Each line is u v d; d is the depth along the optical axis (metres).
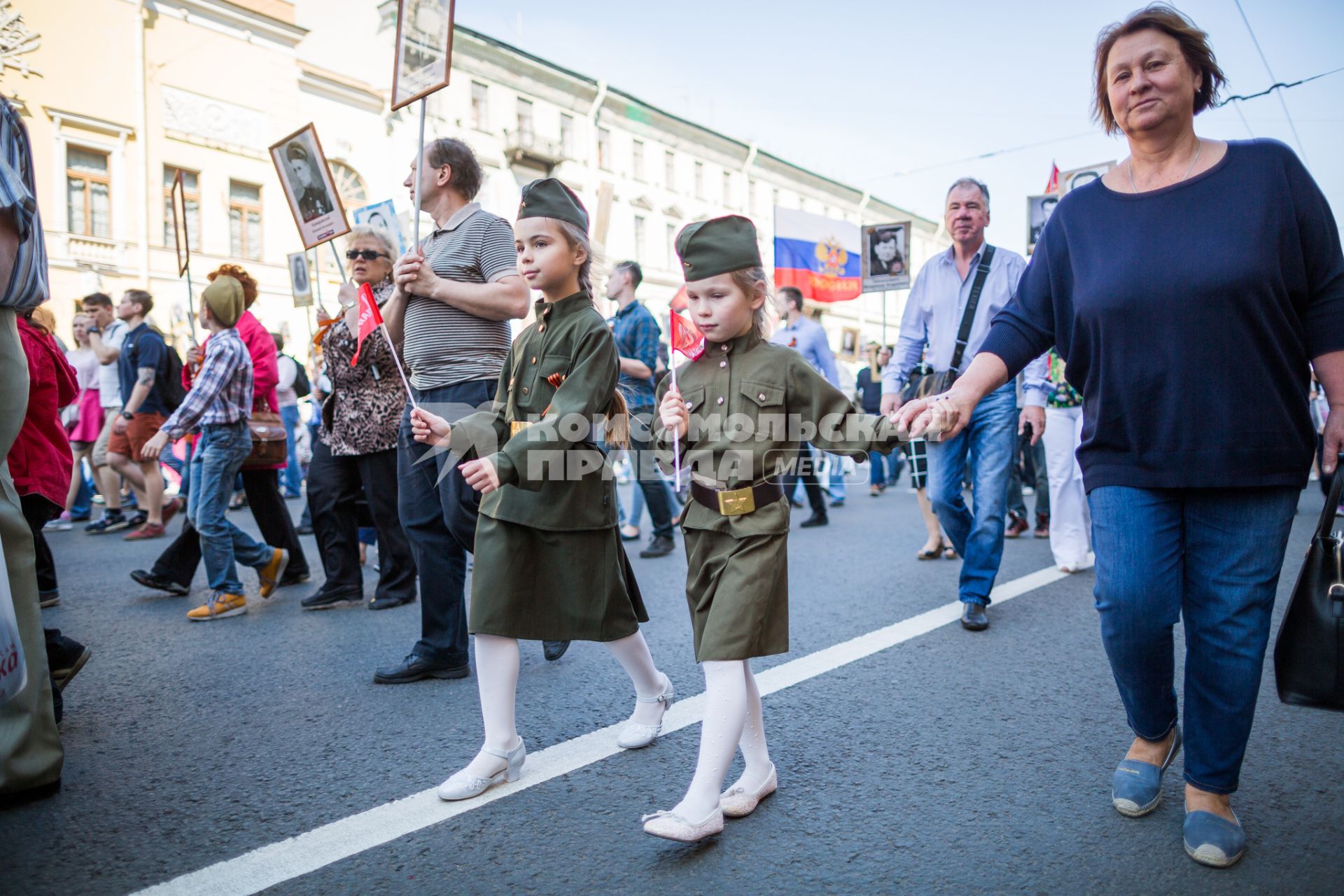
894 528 7.57
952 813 2.19
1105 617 2.17
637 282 6.21
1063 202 2.25
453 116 26.69
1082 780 2.37
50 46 18.56
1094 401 2.15
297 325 22.20
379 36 24.48
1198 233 1.96
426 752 2.62
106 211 19.59
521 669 3.48
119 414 7.94
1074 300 2.15
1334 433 1.93
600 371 2.41
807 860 1.97
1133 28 2.05
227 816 2.22
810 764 2.50
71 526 8.55
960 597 4.05
